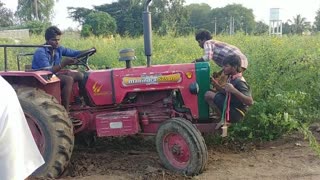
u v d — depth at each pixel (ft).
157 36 52.39
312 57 28.25
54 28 19.93
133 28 128.98
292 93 23.17
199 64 18.34
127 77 18.57
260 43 33.42
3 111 7.41
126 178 16.71
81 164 18.61
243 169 17.53
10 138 7.42
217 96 18.03
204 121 18.70
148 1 18.25
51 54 20.03
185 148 17.06
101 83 18.78
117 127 18.38
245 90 17.95
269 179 16.44
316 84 25.53
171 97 18.56
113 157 19.57
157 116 18.71
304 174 16.88
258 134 21.99
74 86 19.19
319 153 17.79
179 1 115.03
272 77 24.35
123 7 133.08
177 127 16.96
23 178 7.59
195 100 18.34
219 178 16.52
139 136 20.70
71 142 17.28
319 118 23.61
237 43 38.52
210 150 20.39
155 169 17.51
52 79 17.92
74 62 18.88
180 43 49.01
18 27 148.56
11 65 37.86
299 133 21.89
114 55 42.37
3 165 7.39
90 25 117.70
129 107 18.92
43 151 16.97
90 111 18.99
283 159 18.62
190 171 16.84
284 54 28.89
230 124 20.26
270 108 22.43
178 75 18.28
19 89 17.60
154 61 34.19
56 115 17.04
